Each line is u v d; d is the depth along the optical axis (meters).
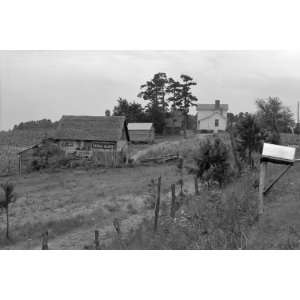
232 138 25.73
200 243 12.15
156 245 12.87
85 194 26.22
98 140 47.75
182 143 52.88
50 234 16.25
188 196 20.34
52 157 44.28
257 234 12.52
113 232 15.77
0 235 16.47
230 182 20.31
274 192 18.06
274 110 51.16
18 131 80.81
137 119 86.62
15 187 31.25
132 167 43.16
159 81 90.19
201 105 79.62
